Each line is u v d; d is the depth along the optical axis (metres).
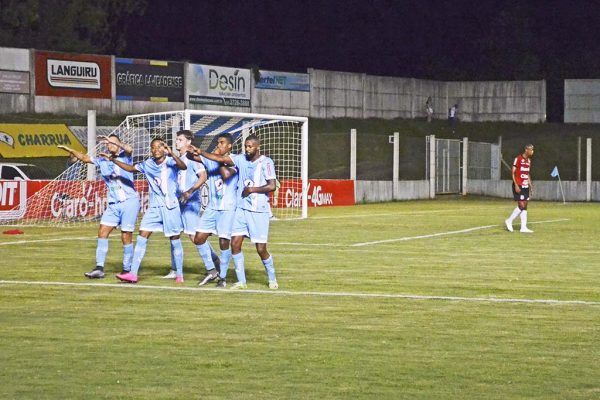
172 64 86.88
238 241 25.28
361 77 104.00
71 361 16.56
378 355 17.11
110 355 17.03
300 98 98.25
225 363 16.45
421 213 63.53
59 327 19.64
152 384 15.05
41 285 26.02
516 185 46.03
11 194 51.59
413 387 14.94
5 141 69.25
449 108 110.75
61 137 72.44
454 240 41.31
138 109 84.81
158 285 26.11
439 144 88.38
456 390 14.78
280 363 16.47
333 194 74.75
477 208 71.19
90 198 54.28
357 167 93.19
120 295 24.16
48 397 14.28
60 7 100.25
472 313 21.59
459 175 91.00
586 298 24.02
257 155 25.05
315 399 14.24
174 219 26.42
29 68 78.12
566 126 109.00
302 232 45.66
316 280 27.27
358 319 20.72
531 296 24.33
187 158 25.72
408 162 97.44
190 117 52.94
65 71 80.25
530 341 18.41
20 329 19.41
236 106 92.12
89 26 102.44
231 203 25.58
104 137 28.70
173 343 18.06
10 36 95.44
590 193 87.31
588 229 48.41
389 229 47.81
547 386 15.03
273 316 21.05
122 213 27.48
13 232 44.28
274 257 33.62
